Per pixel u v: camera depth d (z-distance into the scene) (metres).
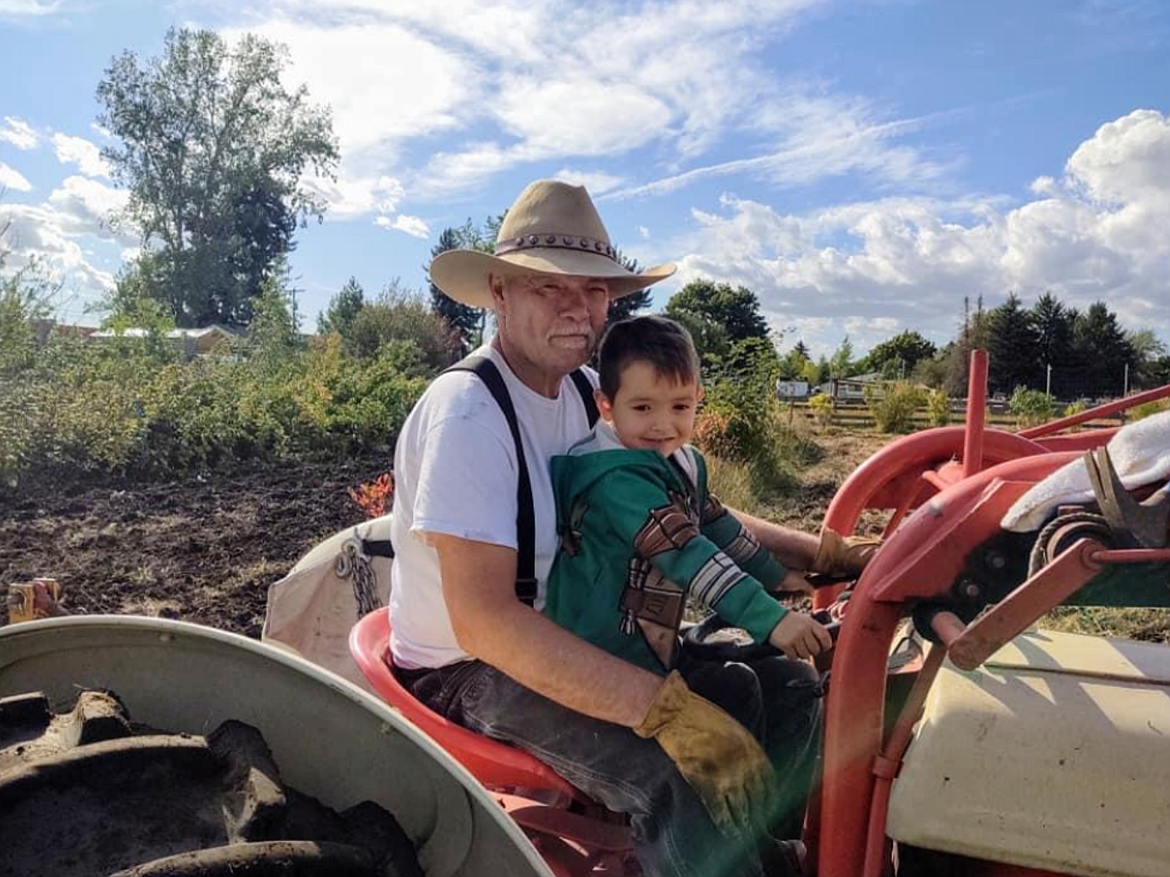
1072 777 1.75
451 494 2.03
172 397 12.02
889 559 1.84
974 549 1.80
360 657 2.27
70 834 1.48
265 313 19.12
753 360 14.95
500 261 2.27
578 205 2.37
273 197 50.31
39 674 1.88
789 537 2.66
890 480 2.80
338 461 12.77
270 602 3.76
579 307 2.35
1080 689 1.87
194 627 1.74
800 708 2.29
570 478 2.21
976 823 1.77
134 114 47.47
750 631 1.99
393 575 2.33
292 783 1.76
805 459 14.81
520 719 2.09
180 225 49.09
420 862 1.71
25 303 12.32
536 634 1.96
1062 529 1.64
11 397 10.70
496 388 2.19
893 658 2.27
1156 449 1.69
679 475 2.33
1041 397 23.42
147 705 1.83
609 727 2.02
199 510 9.16
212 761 1.62
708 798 1.94
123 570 7.02
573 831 2.14
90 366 12.84
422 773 1.71
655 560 2.09
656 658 2.13
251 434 12.66
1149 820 1.72
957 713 1.81
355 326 27.80
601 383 2.28
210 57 47.88
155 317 15.91
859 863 1.88
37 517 8.63
